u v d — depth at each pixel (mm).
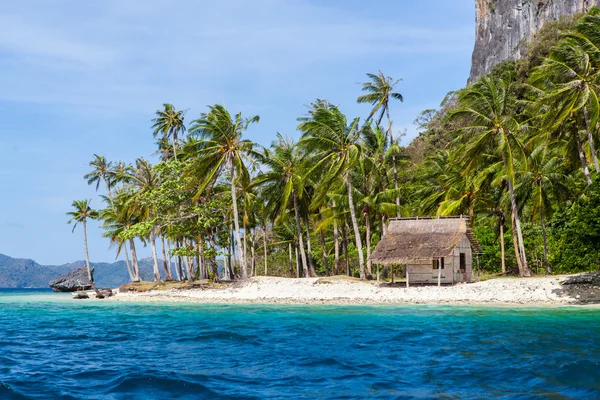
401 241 43406
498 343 19719
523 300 35688
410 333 23047
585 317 27922
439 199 53656
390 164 57312
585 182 46625
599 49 37844
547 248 45562
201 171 53281
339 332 23969
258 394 12828
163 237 69625
